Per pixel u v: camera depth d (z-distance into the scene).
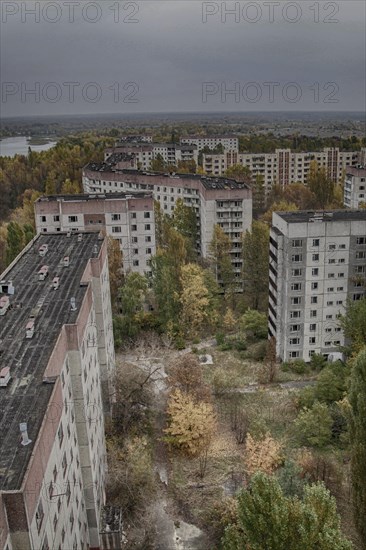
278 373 82.56
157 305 97.69
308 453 58.94
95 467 48.19
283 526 36.94
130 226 107.38
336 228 79.38
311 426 64.69
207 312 97.88
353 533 51.00
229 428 68.44
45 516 31.75
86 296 49.72
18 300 51.78
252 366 84.94
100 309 61.50
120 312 99.94
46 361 39.91
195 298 95.12
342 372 73.75
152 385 76.50
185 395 67.06
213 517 52.91
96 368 54.19
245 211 120.69
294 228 78.81
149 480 56.50
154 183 139.50
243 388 78.44
